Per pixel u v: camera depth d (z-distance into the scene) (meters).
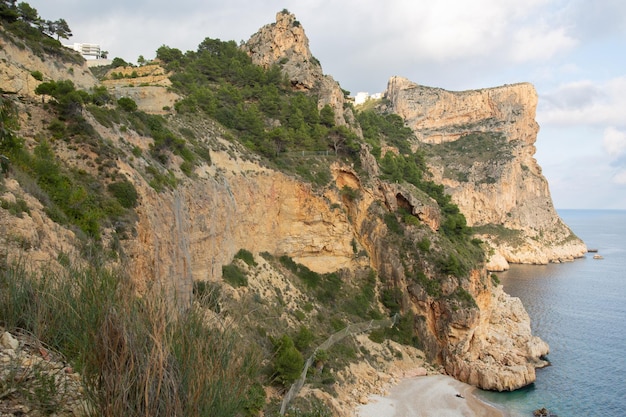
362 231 77.19
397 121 163.62
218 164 59.09
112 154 35.16
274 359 41.75
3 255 17.27
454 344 66.31
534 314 98.12
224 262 53.38
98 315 11.24
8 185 22.88
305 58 111.44
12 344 11.74
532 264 179.50
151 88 72.81
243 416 29.05
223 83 96.12
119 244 28.91
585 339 81.06
